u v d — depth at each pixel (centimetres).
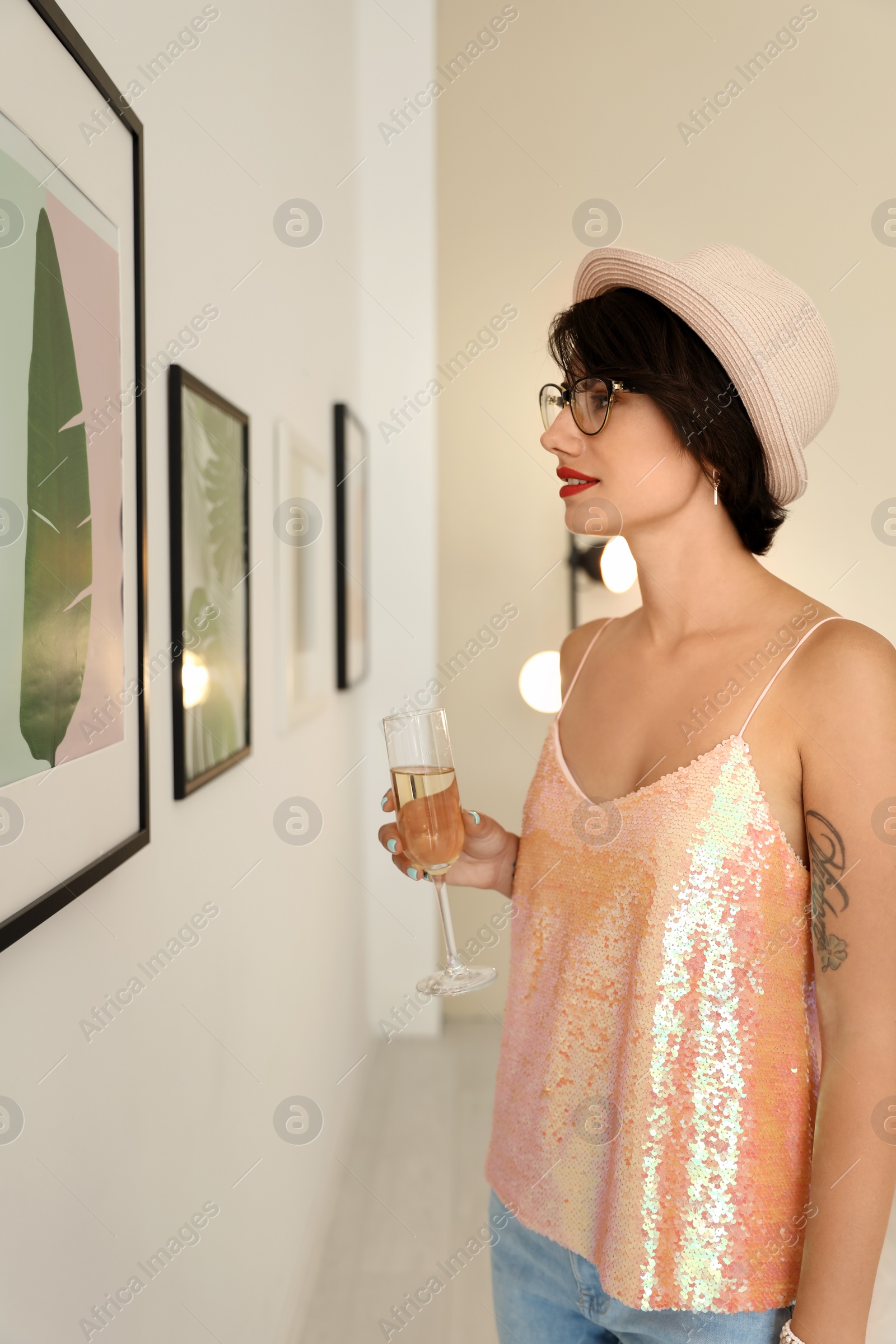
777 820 85
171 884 126
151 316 119
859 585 354
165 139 124
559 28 351
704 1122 85
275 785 192
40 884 82
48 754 84
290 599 201
